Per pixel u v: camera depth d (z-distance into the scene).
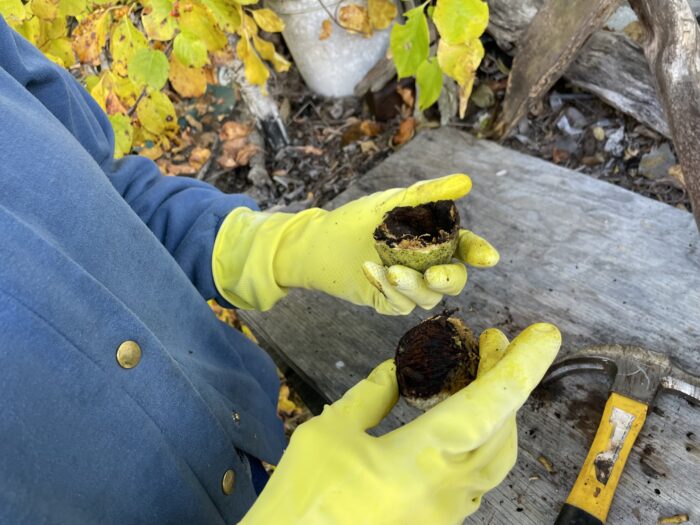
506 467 0.32
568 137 0.87
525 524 0.44
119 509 0.28
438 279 0.31
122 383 0.29
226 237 0.44
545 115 0.90
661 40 0.54
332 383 0.58
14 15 0.64
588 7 0.67
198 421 0.32
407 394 0.35
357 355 0.59
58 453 0.26
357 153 1.04
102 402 0.28
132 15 0.84
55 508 0.24
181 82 0.83
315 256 0.40
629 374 0.46
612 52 0.76
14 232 0.26
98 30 0.70
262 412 0.44
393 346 0.58
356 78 1.08
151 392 0.30
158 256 0.36
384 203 0.38
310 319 0.63
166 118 0.81
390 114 1.05
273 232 0.42
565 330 0.54
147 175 0.46
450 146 0.79
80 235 0.31
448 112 0.94
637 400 0.45
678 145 0.55
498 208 0.68
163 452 0.30
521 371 0.30
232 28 0.78
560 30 0.71
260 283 0.42
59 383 0.26
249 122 1.11
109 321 0.29
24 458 0.24
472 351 0.36
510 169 0.72
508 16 0.79
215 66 1.06
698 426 0.45
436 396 0.35
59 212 0.30
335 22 0.97
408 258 0.34
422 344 0.36
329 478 0.28
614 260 0.58
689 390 0.44
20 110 0.31
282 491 0.28
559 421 0.48
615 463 0.43
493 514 0.45
